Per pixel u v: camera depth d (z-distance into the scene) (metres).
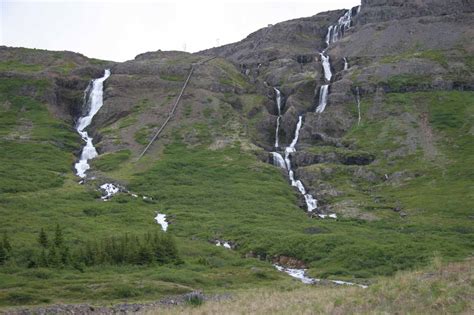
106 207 113.00
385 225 104.94
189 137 164.25
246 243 92.44
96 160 150.38
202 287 62.81
